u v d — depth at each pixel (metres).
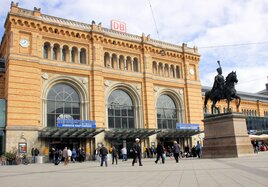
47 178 18.30
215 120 37.25
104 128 50.34
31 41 46.81
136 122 56.56
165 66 63.34
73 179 17.11
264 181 12.81
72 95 50.38
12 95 43.59
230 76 37.53
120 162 39.94
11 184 15.21
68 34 51.03
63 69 49.41
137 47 59.03
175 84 63.03
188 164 26.92
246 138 35.69
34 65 46.12
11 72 44.16
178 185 12.60
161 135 57.44
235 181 13.23
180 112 63.03
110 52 55.66
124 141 53.53
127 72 56.62
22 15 46.38
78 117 50.16
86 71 51.62
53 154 42.19
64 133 45.91
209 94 39.84
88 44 52.94
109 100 54.28
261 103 91.69
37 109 45.25
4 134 43.28
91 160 48.06
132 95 57.22
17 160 39.78
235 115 35.69
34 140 43.84
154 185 12.90
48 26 48.97
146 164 31.11
